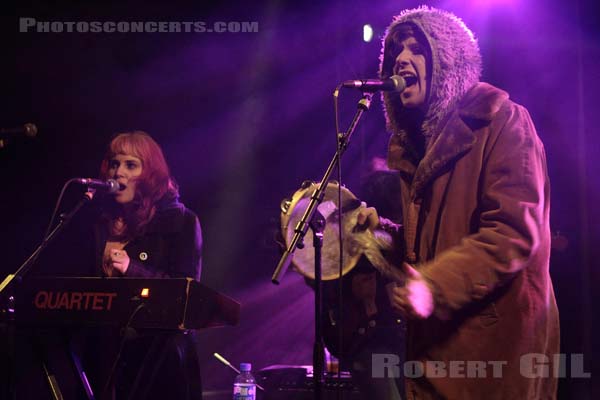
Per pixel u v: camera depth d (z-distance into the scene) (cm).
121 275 367
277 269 238
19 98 542
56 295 292
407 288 190
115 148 394
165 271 371
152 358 341
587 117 433
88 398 319
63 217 339
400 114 237
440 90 214
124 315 282
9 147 534
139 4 582
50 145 547
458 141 205
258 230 581
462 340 195
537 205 189
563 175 450
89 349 359
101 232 386
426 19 222
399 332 284
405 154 237
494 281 185
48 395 441
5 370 351
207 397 546
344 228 266
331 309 289
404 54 227
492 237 186
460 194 203
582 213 430
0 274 520
